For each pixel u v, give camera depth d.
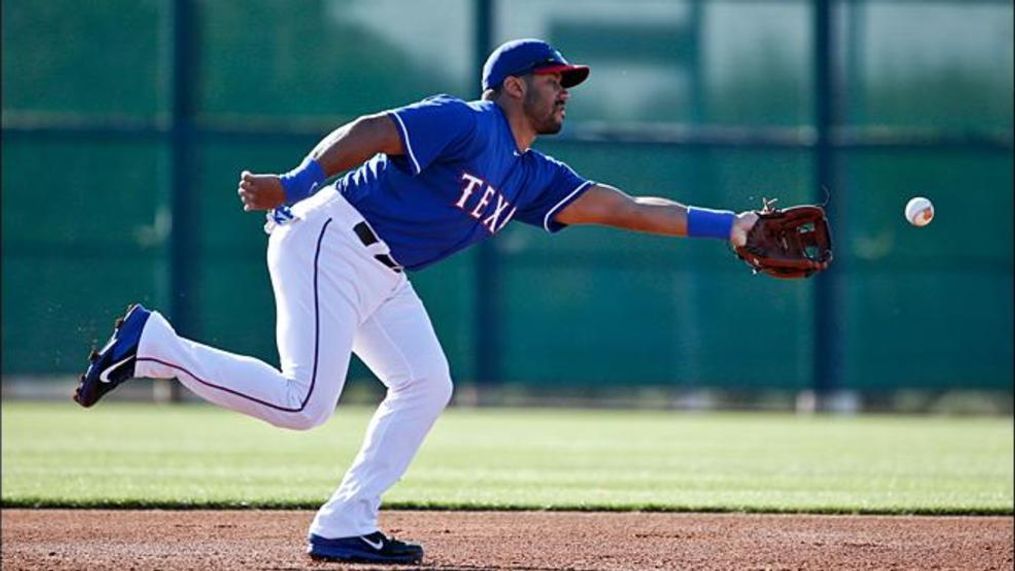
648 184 59.22
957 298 59.38
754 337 59.03
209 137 58.91
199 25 59.25
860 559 22.05
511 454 39.78
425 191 18.88
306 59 59.47
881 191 59.53
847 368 59.28
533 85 19.36
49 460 36.12
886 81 59.91
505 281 58.91
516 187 19.64
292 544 22.78
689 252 58.84
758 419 55.69
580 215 20.02
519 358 59.00
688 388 59.00
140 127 58.84
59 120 58.84
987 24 60.16
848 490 31.80
